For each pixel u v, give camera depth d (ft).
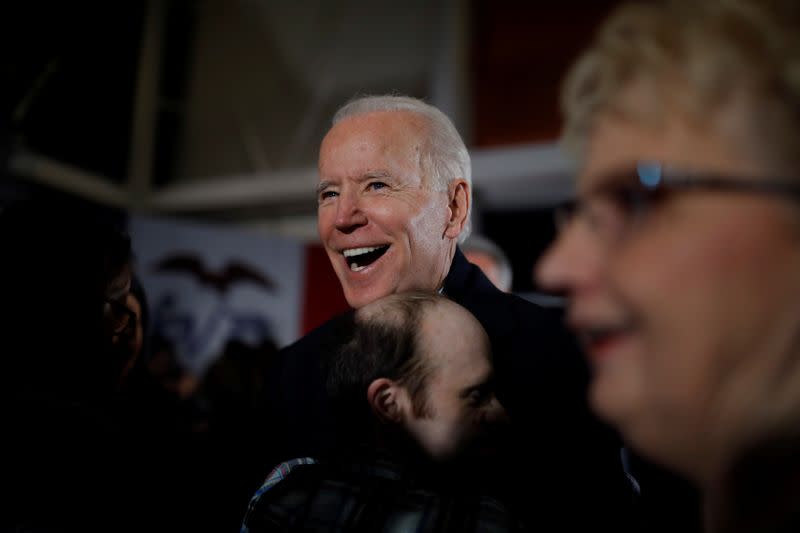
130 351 3.00
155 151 19.17
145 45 18.94
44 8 15.79
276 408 4.06
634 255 1.06
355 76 17.16
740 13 1.02
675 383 1.04
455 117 14.78
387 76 16.49
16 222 2.54
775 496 1.06
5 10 14.76
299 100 18.04
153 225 11.82
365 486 2.18
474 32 14.93
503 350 3.32
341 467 2.30
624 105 1.11
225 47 19.19
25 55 15.25
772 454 1.02
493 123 14.43
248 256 12.69
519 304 3.67
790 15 1.00
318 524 2.11
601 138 1.17
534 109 13.96
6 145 14.38
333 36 17.57
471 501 2.08
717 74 0.99
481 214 15.37
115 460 2.35
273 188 17.80
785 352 0.97
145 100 18.92
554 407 3.14
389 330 2.31
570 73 1.27
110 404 2.57
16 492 2.07
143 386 3.15
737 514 1.10
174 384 9.98
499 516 2.03
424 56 15.90
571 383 3.17
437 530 1.98
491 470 2.32
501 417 2.34
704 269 1.00
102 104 17.81
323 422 3.60
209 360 11.49
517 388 3.20
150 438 2.78
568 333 3.38
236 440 5.09
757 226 0.97
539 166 13.57
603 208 1.13
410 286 3.88
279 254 13.03
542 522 2.67
